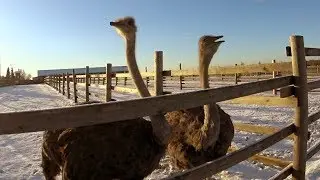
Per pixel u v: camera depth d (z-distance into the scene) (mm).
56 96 22094
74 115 2230
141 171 3418
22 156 7305
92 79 18422
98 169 3215
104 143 3266
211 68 8055
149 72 8016
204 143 4199
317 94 15008
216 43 4398
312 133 7773
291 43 4289
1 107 17531
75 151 3250
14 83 50906
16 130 2018
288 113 10992
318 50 5121
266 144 3922
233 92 3402
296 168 4352
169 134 3473
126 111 2492
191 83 16297
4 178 5824
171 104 2791
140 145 3385
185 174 2934
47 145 3738
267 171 5566
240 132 8188
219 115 4320
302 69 4250
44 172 4047
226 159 3355
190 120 4477
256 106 12969
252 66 7070
